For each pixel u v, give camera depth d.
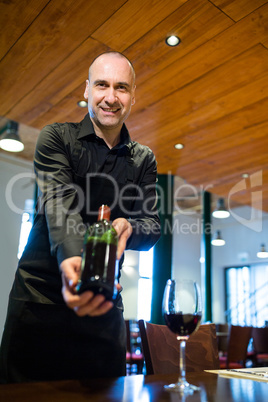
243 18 2.66
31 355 1.15
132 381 0.88
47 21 2.71
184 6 2.55
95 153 1.38
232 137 4.39
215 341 1.49
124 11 2.60
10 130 4.55
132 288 9.39
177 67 3.18
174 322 0.94
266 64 3.12
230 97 3.59
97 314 0.72
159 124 4.12
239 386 0.85
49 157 1.27
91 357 1.16
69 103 3.77
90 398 0.68
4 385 0.78
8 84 3.49
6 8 2.60
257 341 5.34
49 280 1.20
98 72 1.32
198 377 0.98
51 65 3.19
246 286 11.34
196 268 10.60
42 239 1.23
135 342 6.54
